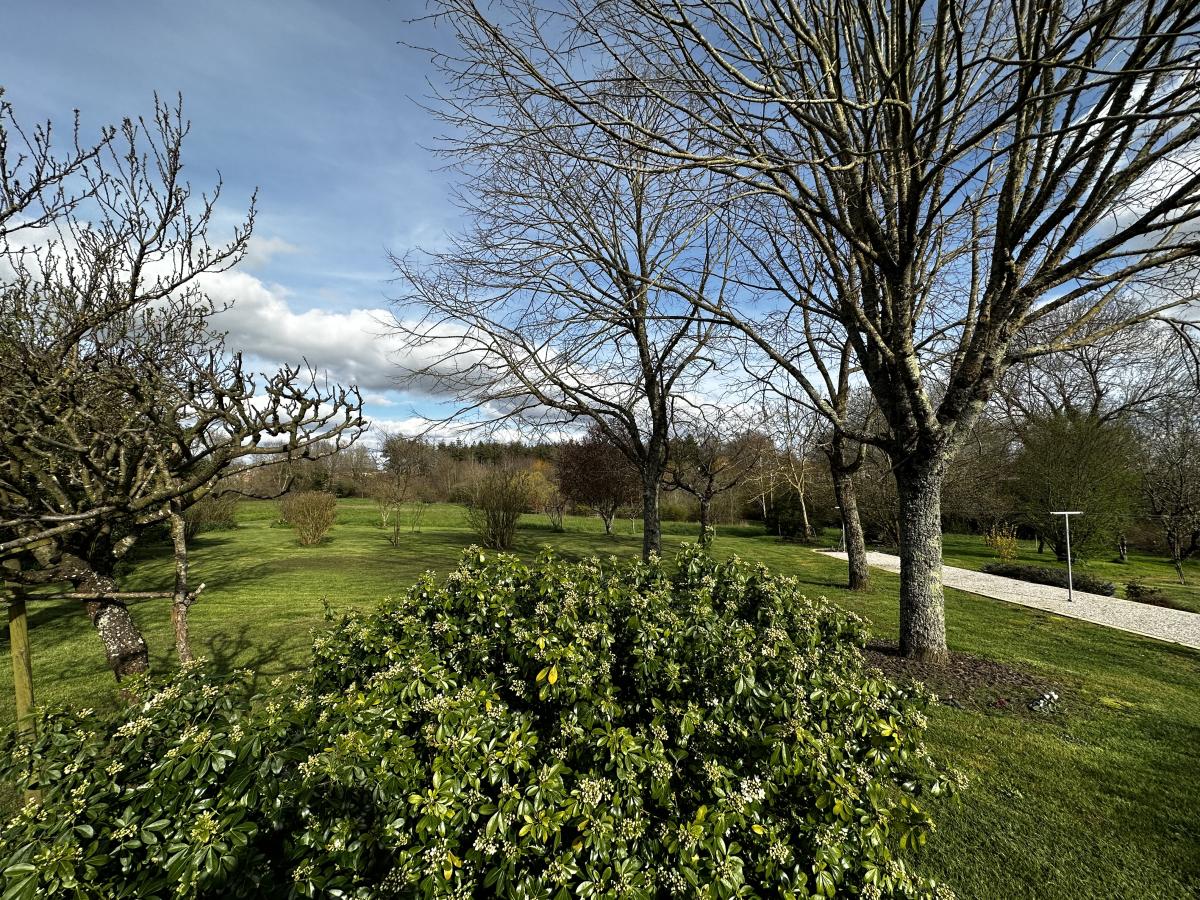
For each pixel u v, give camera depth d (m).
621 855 1.86
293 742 1.92
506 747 1.95
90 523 3.65
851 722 2.34
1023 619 8.70
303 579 11.95
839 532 25.31
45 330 4.77
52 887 1.45
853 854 2.05
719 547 19.78
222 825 1.59
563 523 28.06
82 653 6.94
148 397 3.23
